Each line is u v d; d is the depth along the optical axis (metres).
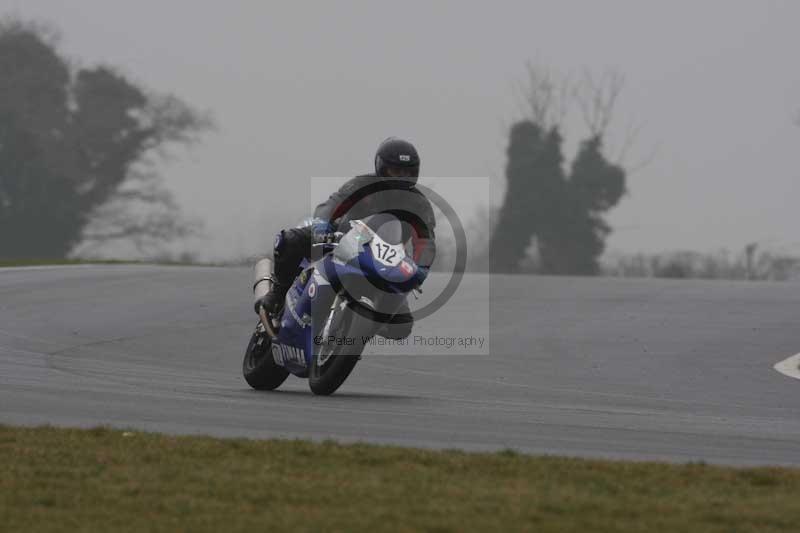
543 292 79.75
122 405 29.83
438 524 17.14
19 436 23.31
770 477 21.12
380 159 32.38
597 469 21.58
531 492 19.39
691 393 39.91
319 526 16.97
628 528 17.27
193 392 34.34
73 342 50.97
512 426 28.75
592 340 55.81
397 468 21.12
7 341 49.91
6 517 17.39
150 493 18.91
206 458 21.64
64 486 19.30
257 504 18.31
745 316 66.12
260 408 30.38
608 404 36.25
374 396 35.53
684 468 21.92
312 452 22.30
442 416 30.28
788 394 39.91
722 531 17.27
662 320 64.12
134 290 75.19
